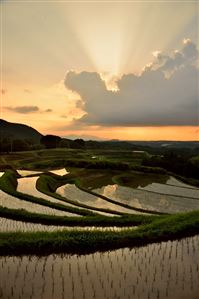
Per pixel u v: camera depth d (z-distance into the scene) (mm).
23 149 111625
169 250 11703
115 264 10492
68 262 10484
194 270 10258
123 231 13469
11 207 24156
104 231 13320
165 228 13578
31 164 66000
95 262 10578
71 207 25438
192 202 36844
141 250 11633
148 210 30703
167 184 51469
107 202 33781
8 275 9477
